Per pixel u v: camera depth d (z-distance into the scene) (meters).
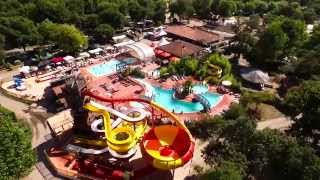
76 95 104.69
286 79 150.38
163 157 91.19
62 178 96.44
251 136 94.12
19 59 163.50
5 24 166.12
